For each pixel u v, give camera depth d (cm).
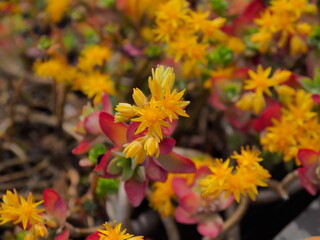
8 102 33
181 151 26
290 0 22
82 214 24
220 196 19
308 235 21
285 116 21
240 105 21
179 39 22
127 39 28
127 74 30
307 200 24
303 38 23
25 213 17
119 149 17
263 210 24
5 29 32
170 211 22
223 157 28
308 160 19
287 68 25
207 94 25
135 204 18
